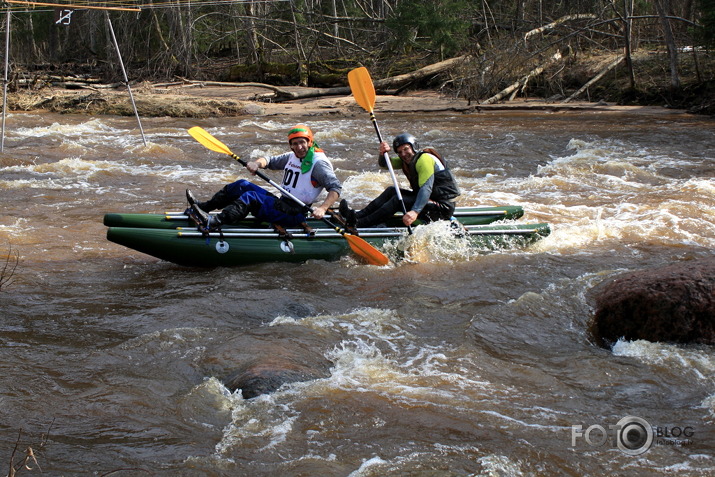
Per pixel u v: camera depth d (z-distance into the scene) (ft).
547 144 40.68
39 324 15.46
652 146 38.81
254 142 43.93
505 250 20.39
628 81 63.00
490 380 12.83
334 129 47.96
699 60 63.36
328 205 19.47
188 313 16.14
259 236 19.54
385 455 10.40
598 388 12.52
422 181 19.95
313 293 17.58
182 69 87.45
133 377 12.88
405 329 15.23
